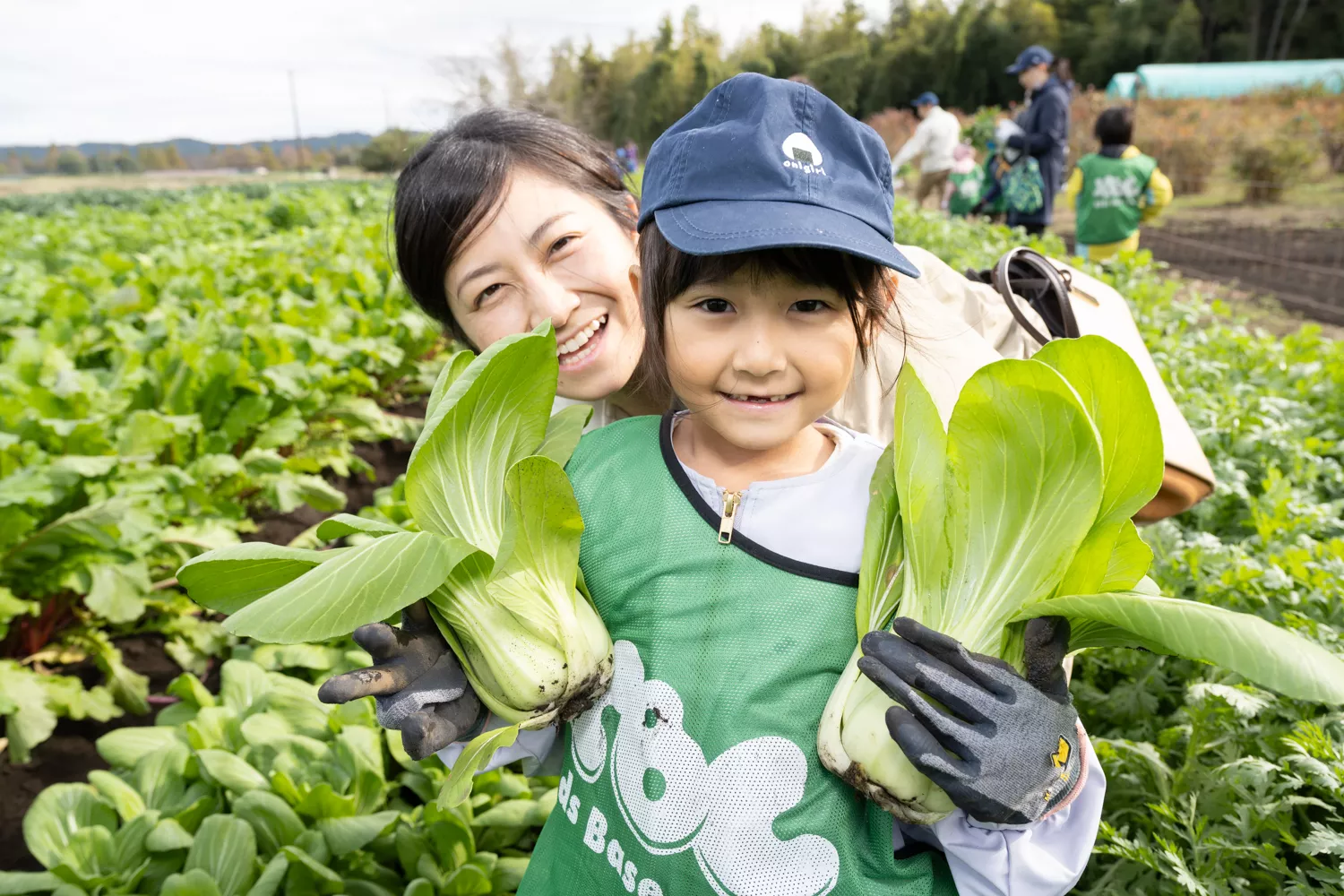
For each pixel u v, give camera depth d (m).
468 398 1.46
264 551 1.40
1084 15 64.44
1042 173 14.25
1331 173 25.70
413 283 2.24
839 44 77.06
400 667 1.41
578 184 2.18
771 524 1.53
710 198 1.43
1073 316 2.59
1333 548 3.30
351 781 3.22
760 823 1.41
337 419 7.61
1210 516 4.29
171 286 9.13
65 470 4.42
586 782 1.58
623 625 1.55
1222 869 2.38
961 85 65.75
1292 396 5.99
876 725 1.32
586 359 2.21
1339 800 2.38
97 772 3.37
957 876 1.50
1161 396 2.57
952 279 2.61
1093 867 2.66
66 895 2.87
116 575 4.53
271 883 2.83
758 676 1.44
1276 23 56.50
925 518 1.38
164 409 5.80
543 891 1.64
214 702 3.92
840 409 2.13
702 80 68.31
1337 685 1.07
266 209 23.34
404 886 3.14
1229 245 19.33
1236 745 2.63
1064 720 1.29
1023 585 1.33
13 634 4.86
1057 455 1.29
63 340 7.03
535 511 1.42
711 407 1.48
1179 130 26.50
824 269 1.40
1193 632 1.14
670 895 1.45
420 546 1.33
